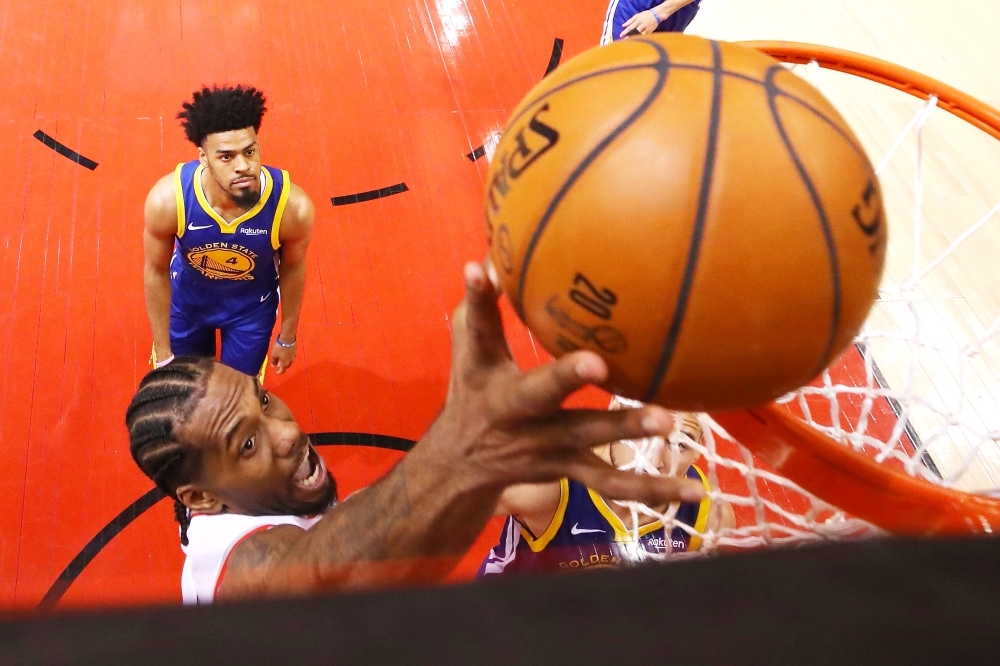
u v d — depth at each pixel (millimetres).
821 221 647
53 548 2314
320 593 296
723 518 1492
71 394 2639
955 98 1595
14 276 2896
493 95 3783
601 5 4324
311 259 3084
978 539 323
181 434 1478
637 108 673
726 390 687
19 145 3275
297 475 1637
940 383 2566
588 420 633
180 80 3645
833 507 1178
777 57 1634
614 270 637
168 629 267
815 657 283
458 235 3215
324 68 3799
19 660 251
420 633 280
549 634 283
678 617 290
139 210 3137
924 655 286
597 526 1485
